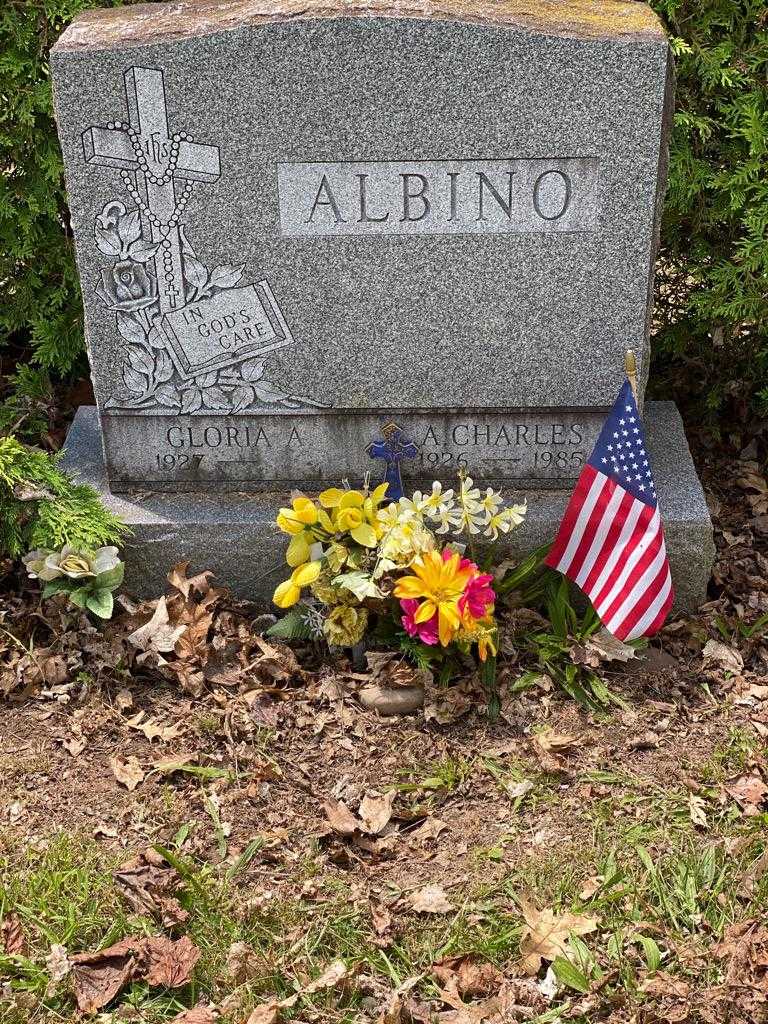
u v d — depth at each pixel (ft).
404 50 7.49
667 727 7.65
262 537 8.26
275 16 7.49
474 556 8.29
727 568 8.79
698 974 6.38
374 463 8.46
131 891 6.72
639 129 7.61
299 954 6.50
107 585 8.05
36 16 9.12
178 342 8.20
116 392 8.35
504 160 7.72
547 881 6.81
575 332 8.08
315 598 8.09
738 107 9.04
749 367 9.87
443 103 7.60
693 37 9.11
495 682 7.83
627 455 7.77
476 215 7.83
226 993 6.33
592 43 7.43
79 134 7.77
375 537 7.73
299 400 8.32
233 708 7.72
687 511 8.22
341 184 7.80
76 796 7.25
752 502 9.41
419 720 7.70
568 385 8.21
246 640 8.07
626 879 6.81
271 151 7.75
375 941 6.53
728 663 8.04
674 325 9.88
